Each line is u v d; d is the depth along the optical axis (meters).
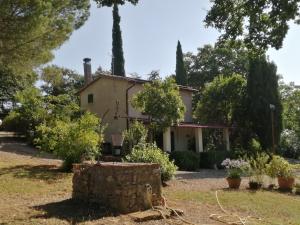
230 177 15.66
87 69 34.06
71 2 17.38
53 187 12.95
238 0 10.41
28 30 14.55
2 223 8.07
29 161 18.95
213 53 47.06
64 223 8.28
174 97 24.14
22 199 10.91
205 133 32.41
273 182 17.42
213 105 31.62
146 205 10.09
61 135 16.50
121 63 43.22
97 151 17.16
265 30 10.04
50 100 26.53
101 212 9.38
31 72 19.94
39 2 14.23
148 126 24.67
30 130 25.94
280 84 43.59
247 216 10.59
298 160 35.03
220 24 10.62
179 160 24.27
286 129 41.06
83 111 27.28
